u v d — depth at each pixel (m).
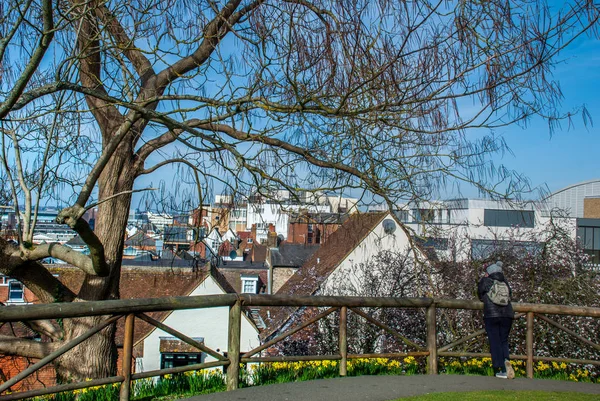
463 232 13.51
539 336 11.41
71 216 7.32
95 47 8.38
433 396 6.14
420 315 12.35
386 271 12.97
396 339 12.39
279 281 28.75
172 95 7.73
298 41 7.02
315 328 13.20
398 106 7.35
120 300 5.27
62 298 9.82
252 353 6.33
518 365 9.02
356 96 7.27
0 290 21.52
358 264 15.16
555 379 7.81
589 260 13.96
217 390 6.46
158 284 22.34
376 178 8.05
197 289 21.31
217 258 9.02
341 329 6.97
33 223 8.70
